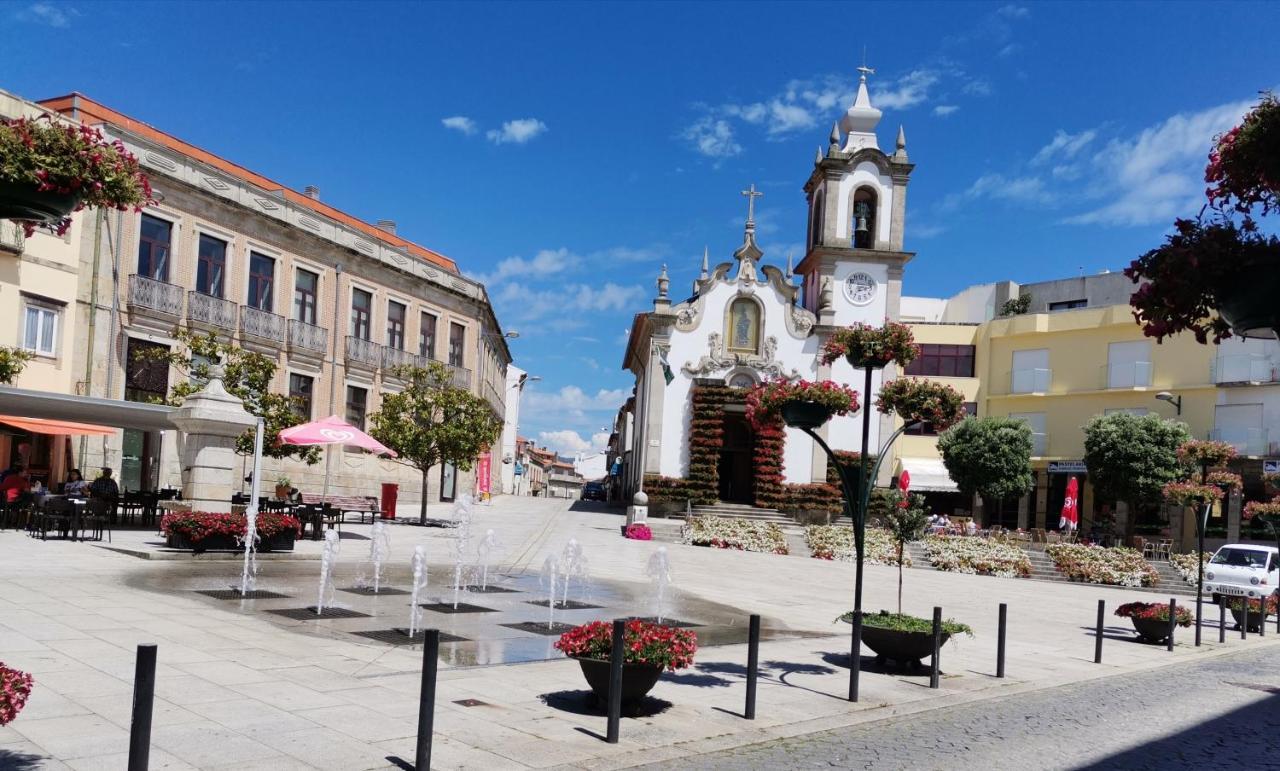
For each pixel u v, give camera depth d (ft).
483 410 102.89
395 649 32.86
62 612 35.24
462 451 100.42
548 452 469.16
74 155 16.25
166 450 100.68
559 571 67.00
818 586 72.18
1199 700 35.88
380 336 131.54
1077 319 152.66
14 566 47.14
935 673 33.88
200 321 102.22
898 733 26.89
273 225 112.68
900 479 135.03
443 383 104.27
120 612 36.11
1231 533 131.03
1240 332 14.21
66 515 61.41
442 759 20.94
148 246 98.58
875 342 33.99
